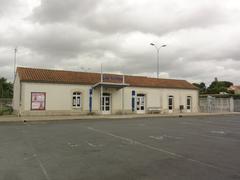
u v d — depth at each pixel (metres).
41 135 13.30
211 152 9.24
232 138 12.79
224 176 6.31
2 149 9.52
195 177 6.20
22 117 24.66
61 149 9.59
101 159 8.01
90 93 29.56
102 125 18.91
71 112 28.34
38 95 26.67
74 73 31.27
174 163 7.57
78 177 6.15
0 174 6.39
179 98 36.44
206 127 18.02
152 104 33.97
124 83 30.20
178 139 12.28
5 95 68.56
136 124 19.86
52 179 6.00
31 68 29.75
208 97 40.16
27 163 7.48
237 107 42.06
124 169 6.87
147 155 8.64
